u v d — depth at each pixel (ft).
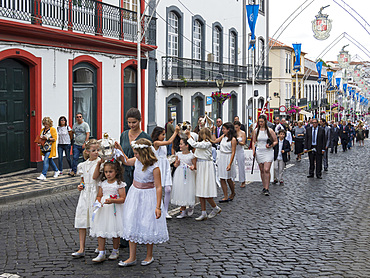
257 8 92.12
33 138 52.21
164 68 82.89
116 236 23.04
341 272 22.04
